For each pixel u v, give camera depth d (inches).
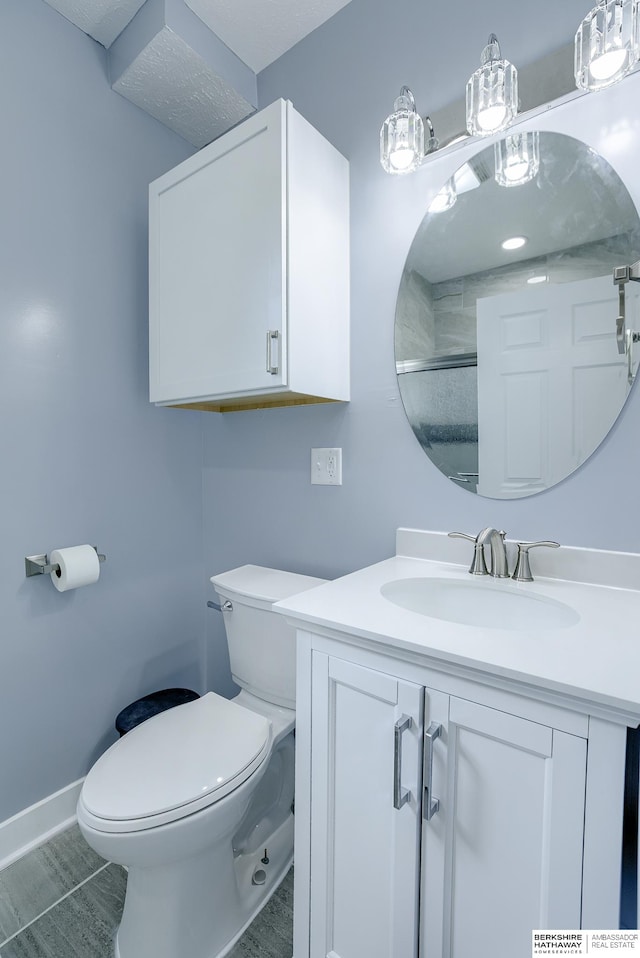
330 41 57.3
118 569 64.8
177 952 39.8
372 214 54.0
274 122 46.6
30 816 54.9
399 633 30.3
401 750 30.5
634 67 38.4
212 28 58.0
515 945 26.8
